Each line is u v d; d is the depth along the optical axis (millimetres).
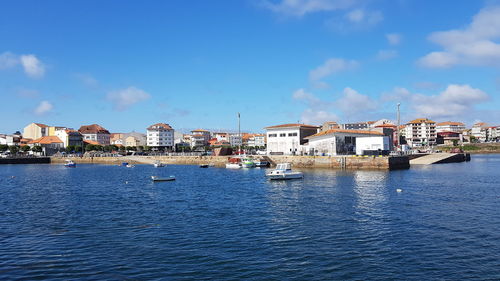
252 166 114750
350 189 58438
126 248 28891
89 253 27812
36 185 73812
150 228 35156
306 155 113125
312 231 33031
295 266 24625
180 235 32438
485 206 43500
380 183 65500
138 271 24109
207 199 51969
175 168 124875
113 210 44594
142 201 51375
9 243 30641
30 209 45844
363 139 107938
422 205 44344
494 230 32656
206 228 34781
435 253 26812
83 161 169250
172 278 22906
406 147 140375
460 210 41250
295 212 41312
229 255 26891
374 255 26516
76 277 23281
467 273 23250
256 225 35594
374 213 40062
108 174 102250
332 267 24391
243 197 53000
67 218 40188
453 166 109000
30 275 23688
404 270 23797
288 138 127500
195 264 25188
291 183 68500
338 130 116000
